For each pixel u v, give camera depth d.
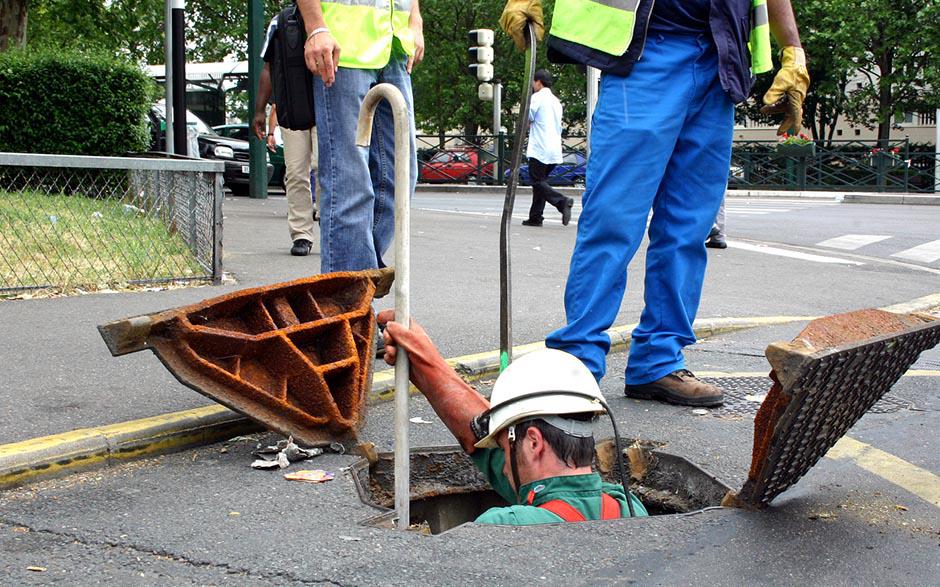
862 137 39.53
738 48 4.11
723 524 2.88
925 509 3.06
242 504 3.01
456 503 3.62
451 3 36.12
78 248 6.87
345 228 4.45
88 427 3.58
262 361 3.45
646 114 4.00
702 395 4.29
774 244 12.54
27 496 3.07
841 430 2.96
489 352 5.01
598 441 3.68
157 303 6.06
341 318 3.58
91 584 2.46
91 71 12.63
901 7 29.69
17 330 5.20
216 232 6.90
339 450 3.49
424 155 28.62
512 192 3.57
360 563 2.58
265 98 8.77
